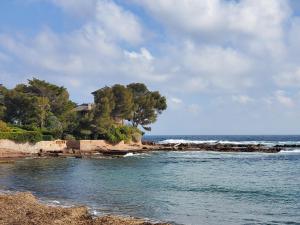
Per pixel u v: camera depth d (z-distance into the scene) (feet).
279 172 211.20
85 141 345.51
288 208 113.09
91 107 415.85
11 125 344.08
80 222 86.12
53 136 343.05
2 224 81.97
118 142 393.29
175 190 144.77
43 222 84.33
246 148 403.95
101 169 218.59
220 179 178.91
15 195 116.16
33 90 392.88
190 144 480.23
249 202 121.90
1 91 385.09
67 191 139.85
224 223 95.91
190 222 96.43
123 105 447.83
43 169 213.87
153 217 101.04
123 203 118.32
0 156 280.92
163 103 508.53
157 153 367.86
